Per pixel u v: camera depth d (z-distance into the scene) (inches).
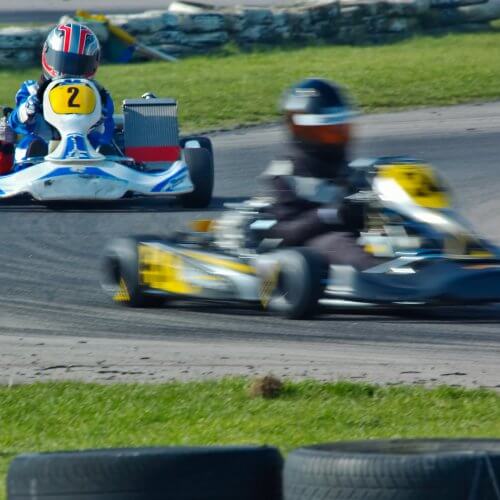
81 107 1804.9
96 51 1860.2
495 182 2055.9
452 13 4077.3
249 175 2199.8
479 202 1889.8
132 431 772.6
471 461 470.6
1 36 3560.5
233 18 3865.7
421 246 1097.4
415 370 928.3
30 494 491.8
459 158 2293.3
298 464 495.2
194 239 1240.2
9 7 5698.8
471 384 882.8
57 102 1801.2
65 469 489.1
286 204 1152.2
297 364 954.1
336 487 483.2
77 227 1721.2
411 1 3981.3
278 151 2422.5
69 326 1136.2
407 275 1079.0
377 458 482.3
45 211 1860.2
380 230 1110.4
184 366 956.0
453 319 1144.8
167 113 1905.8
